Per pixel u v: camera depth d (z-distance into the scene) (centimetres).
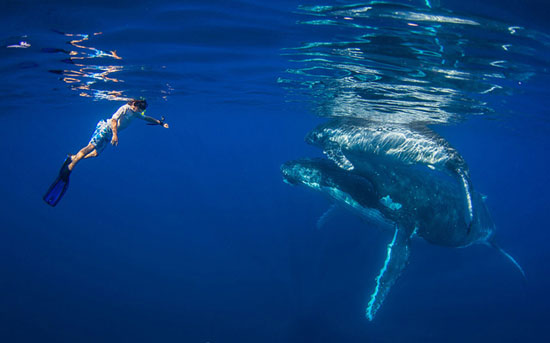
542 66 927
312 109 2356
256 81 1589
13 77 1457
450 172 970
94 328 1390
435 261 1906
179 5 697
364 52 939
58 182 814
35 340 1316
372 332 1245
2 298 1638
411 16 663
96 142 834
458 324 1327
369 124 1249
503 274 1873
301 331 1262
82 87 1781
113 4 689
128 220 3053
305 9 684
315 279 1616
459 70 1024
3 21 760
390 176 1095
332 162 1275
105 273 1906
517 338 1267
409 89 1320
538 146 3756
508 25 665
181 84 1728
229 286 1661
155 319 1438
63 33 868
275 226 2380
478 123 2306
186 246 2259
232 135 8388
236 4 687
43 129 5303
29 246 2383
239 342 1252
